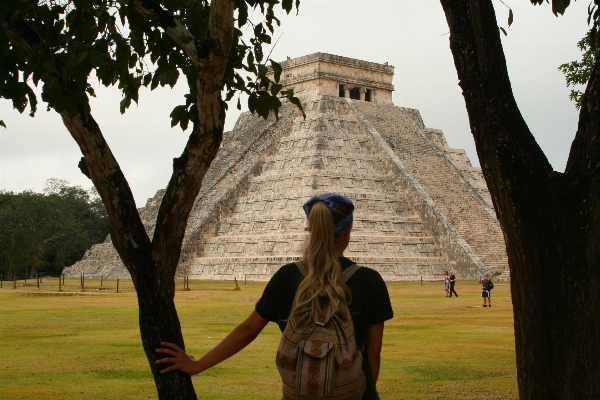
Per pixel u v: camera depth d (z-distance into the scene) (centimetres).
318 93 8369
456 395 1444
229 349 643
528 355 790
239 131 9188
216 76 752
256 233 7331
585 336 762
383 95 8931
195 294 4872
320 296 587
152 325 744
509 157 810
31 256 9144
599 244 775
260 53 1019
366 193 7294
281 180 7588
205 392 1476
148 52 1002
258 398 1418
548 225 793
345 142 7988
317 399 563
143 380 1609
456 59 863
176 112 927
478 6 835
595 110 790
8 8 758
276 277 627
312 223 614
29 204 9175
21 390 1492
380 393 1463
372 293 614
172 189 770
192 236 7631
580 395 757
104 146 764
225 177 8275
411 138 8362
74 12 896
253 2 1019
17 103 848
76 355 1983
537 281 790
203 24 978
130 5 803
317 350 566
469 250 6912
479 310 3506
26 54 808
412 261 6925
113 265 9000
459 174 7994
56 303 4156
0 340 2325
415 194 7444
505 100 828
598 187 779
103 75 816
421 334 2470
